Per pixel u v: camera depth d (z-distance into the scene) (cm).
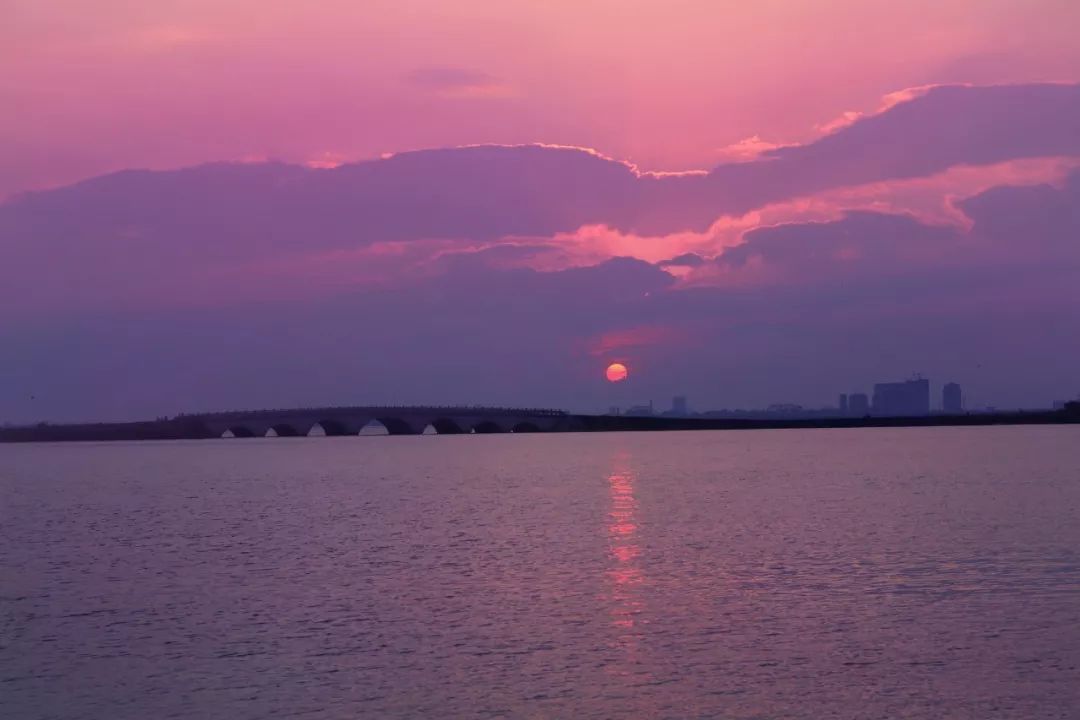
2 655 4669
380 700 3972
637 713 3803
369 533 8612
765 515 9462
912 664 4309
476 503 11269
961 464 17050
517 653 4547
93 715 3878
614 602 5522
